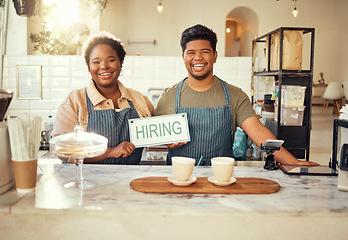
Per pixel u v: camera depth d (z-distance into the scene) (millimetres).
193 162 1173
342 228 994
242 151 2500
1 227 1007
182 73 3525
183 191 1125
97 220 995
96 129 1697
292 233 996
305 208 1001
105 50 1646
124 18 9086
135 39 9117
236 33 12922
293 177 1342
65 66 3387
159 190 1125
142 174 1352
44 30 3707
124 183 1230
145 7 9094
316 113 10531
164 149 2832
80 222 997
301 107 2955
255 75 3494
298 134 2990
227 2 9203
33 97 3402
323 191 1168
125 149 1537
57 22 3773
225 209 984
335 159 1436
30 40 3549
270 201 1061
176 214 979
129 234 998
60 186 1193
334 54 10359
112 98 1796
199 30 1730
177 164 1155
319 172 1376
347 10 10078
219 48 9273
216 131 1833
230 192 1124
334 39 10273
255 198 1087
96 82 1712
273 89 3510
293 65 2869
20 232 1009
